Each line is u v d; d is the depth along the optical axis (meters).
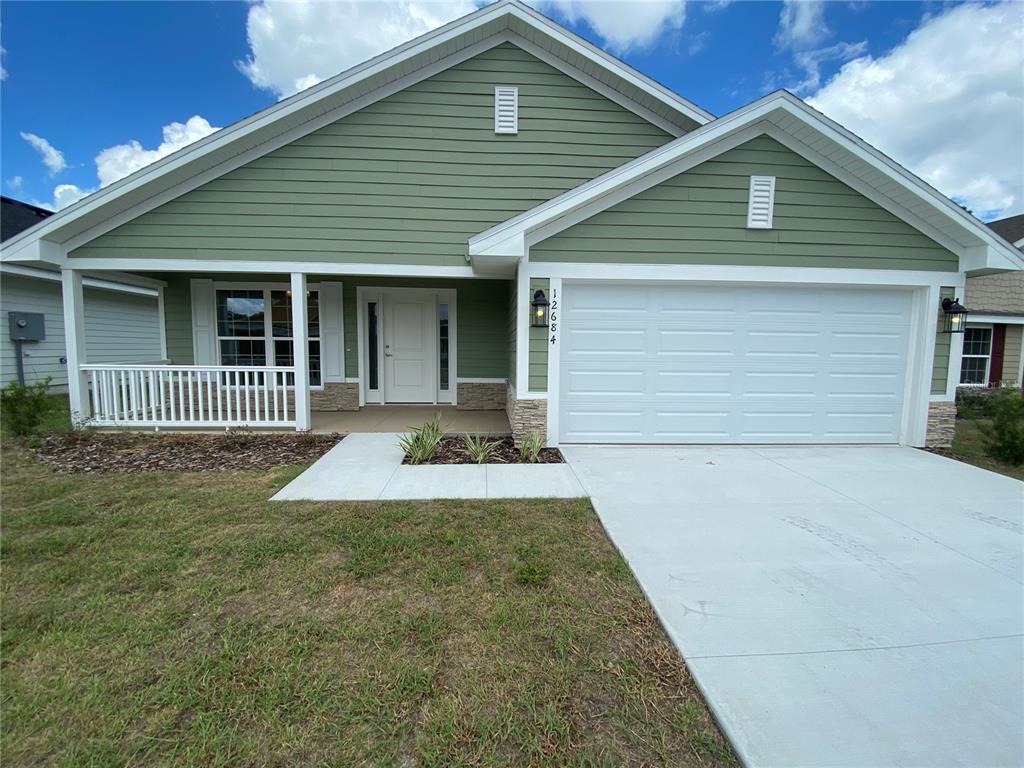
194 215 6.46
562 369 6.22
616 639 2.32
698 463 5.53
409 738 1.73
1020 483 4.89
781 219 5.99
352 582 2.81
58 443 6.20
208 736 1.72
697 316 6.25
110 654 2.15
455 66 6.65
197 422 6.81
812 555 3.25
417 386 9.36
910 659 2.21
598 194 5.58
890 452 6.15
